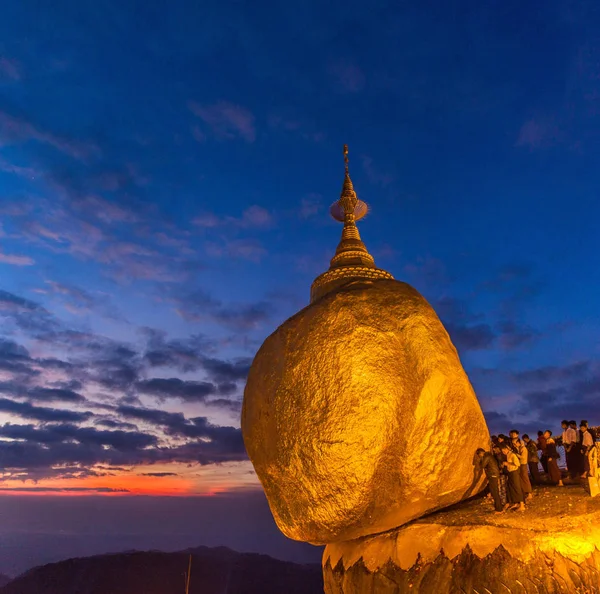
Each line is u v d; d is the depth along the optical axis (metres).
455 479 12.04
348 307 12.89
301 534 12.27
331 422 11.70
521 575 10.41
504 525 10.98
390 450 11.59
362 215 18.02
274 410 12.45
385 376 11.91
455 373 12.37
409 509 11.84
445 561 11.05
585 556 10.59
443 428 11.98
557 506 11.60
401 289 13.47
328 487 11.60
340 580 12.55
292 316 13.98
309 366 12.35
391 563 11.66
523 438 14.88
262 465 12.66
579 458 14.36
